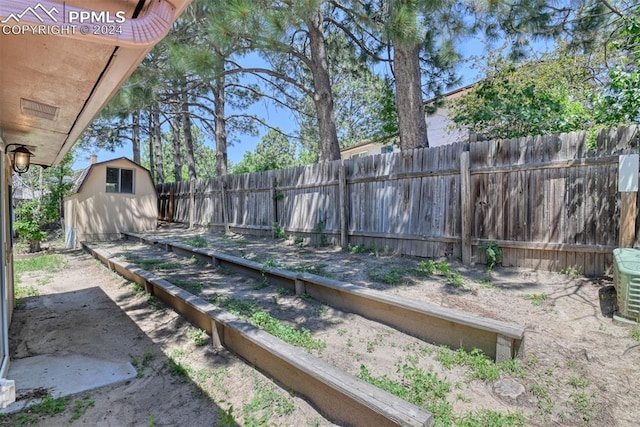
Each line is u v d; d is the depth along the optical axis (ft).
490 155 14.98
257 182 28.60
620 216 11.67
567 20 22.67
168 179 99.45
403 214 18.21
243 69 24.43
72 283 19.51
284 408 7.41
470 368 8.24
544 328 9.53
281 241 25.32
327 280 12.85
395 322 10.66
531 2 20.56
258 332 8.90
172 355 10.07
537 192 13.82
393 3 16.21
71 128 10.75
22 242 33.78
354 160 20.58
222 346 10.33
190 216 38.65
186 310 12.61
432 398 7.22
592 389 7.16
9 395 7.32
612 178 12.23
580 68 27.99
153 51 20.48
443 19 20.07
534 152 13.91
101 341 11.21
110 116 26.91
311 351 9.34
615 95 15.23
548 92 21.03
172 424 7.14
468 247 15.49
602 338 8.87
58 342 11.18
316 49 26.45
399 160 18.37
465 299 11.51
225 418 7.24
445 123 40.98
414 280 13.75
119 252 24.95
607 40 22.56
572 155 13.03
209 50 19.44
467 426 6.37
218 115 42.47
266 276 15.71
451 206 16.30
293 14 17.17
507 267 14.52
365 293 11.20
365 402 6.02
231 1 16.53
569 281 12.50
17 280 20.06
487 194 15.10
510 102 18.40
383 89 34.88
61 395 8.11
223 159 42.86
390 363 8.73
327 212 22.44
